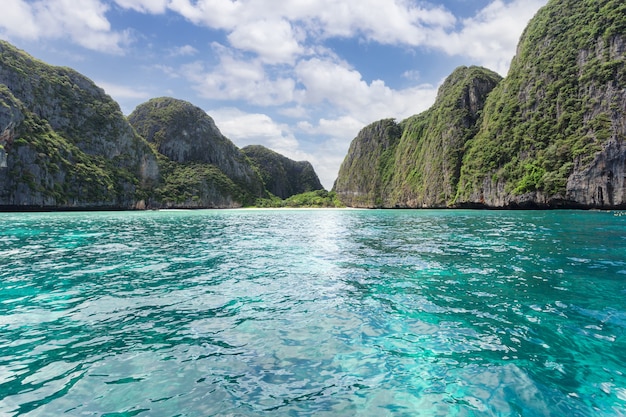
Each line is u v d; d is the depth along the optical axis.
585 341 5.63
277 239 20.75
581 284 9.07
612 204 51.34
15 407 3.95
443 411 3.96
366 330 6.27
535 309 7.19
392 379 4.64
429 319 6.75
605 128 53.44
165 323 6.62
